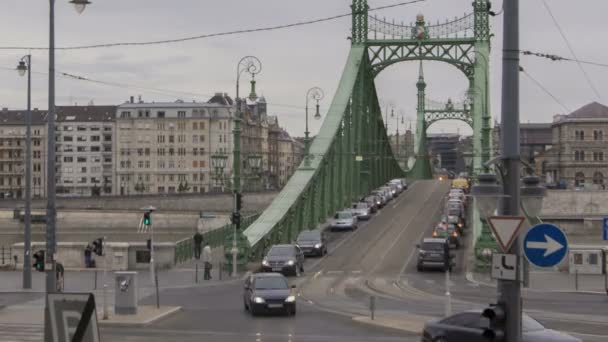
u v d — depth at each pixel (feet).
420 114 590.55
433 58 298.97
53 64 113.60
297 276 177.27
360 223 279.49
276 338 93.71
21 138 603.26
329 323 108.27
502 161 48.78
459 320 72.59
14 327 100.89
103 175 597.93
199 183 583.99
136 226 383.24
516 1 48.85
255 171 278.67
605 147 535.19
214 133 581.12
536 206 50.88
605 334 95.96
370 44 303.07
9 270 186.80
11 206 403.95
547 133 610.24
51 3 114.32
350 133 298.56
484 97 282.97
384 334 97.35
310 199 252.21
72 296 31.60
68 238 370.53
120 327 104.01
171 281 169.48
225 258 186.19
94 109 611.88
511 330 45.96
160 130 589.73
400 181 396.57
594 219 304.91
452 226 229.66
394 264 197.57
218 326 105.09
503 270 46.73
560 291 152.76
